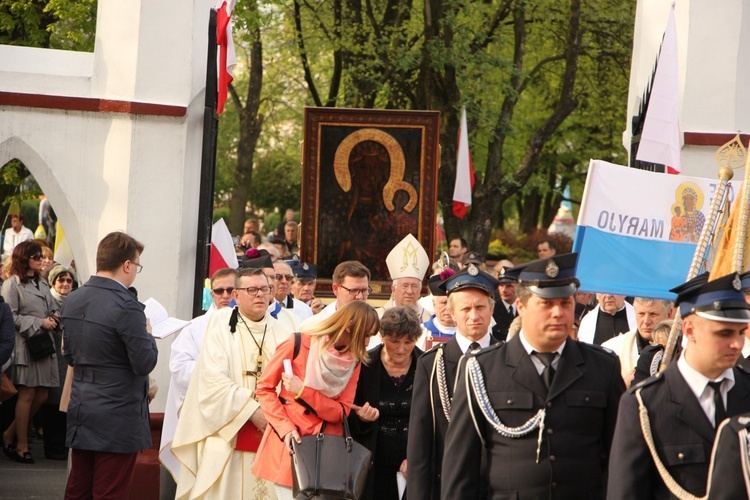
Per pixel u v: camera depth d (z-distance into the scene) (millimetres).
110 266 8953
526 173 28500
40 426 16094
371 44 28297
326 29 29391
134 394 8945
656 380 5250
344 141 17219
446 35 27562
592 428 5750
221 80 12227
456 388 6031
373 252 17297
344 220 17281
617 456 5234
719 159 8875
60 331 14047
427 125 17203
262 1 29562
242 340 9305
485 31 28750
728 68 12281
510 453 5758
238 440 9086
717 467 4859
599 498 5734
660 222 8977
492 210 28547
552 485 5660
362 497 7891
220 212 42688
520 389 5777
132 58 12172
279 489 8070
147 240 12156
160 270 12172
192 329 10172
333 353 7770
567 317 5719
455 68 27031
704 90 12328
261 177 39938
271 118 37250
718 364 5082
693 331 5129
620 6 29938
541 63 30188
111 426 8805
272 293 10289
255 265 10547
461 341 7113
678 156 10508
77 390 8906
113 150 12180
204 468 9055
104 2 12289
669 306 8773
